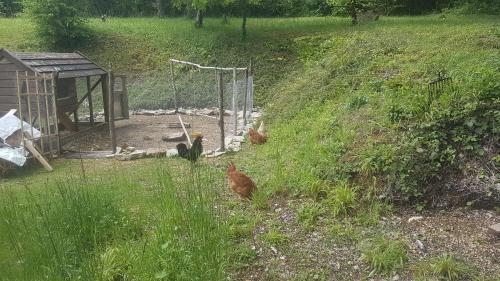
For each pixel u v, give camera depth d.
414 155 6.00
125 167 9.12
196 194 5.16
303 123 9.79
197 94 16.62
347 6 19.48
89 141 12.39
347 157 6.41
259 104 15.31
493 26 13.16
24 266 4.02
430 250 4.70
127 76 17.77
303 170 6.49
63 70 11.94
